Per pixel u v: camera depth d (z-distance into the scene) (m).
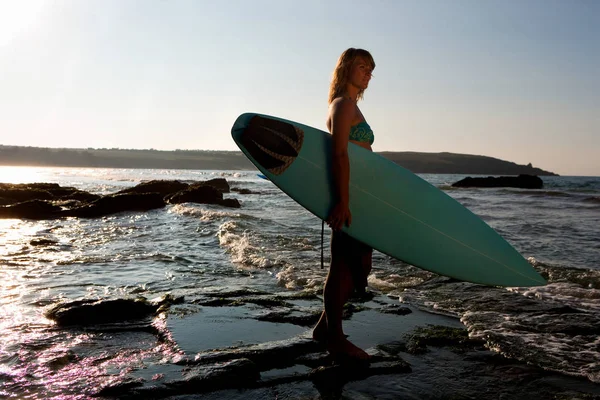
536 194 27.92
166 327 3.53
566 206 18.83
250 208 17.33
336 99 2.95
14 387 2.50
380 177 3.20
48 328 3.51
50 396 2.40
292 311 3.95
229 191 31.62
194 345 3.19
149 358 2.96
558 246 8.23
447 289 4.83
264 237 8.48
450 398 2.48
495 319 3.78
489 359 3.02
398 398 2.47
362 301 4.44
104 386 2.48
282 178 2.96
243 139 2.98
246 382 2.64
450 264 3.17
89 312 3.74
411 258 3.06
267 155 2.98
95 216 13.72
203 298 4.34
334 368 2.81
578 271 5.69
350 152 3.12
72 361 2.89
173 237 9.02
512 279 3.24
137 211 14.51
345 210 2.86
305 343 3.16
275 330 3.53
